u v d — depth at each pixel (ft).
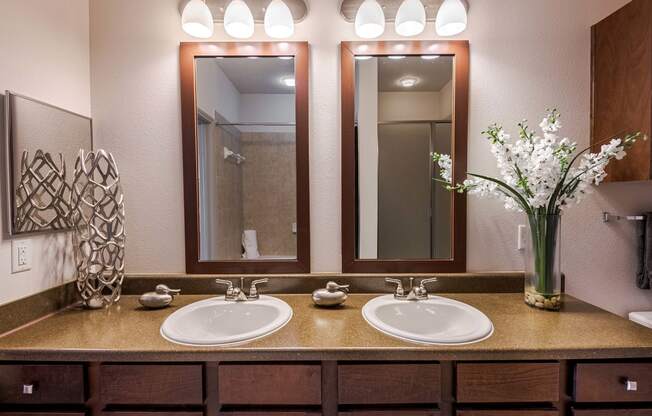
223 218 4.85
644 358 3.20
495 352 3.12
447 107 4.79
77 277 4.22
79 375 3.18
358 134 4.82
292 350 3.15
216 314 4.29
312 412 3.21
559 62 4.80
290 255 4.85
